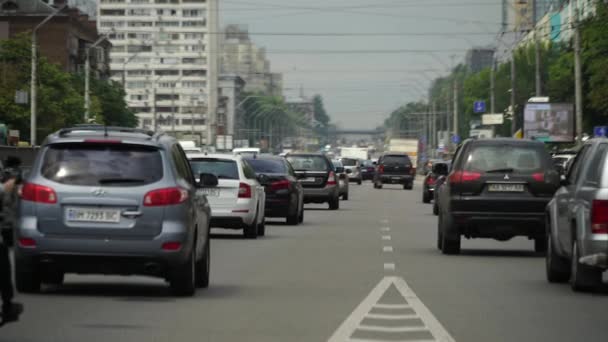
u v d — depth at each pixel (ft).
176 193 111.86
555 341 86.99
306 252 181.88
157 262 111.24
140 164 112.16
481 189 174.29
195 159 211.41
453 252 179.93
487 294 121.08
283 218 297.94
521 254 181.06
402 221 287.89
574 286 122.72
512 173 174.29
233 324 95.40
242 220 209.26
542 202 173.58
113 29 651.66
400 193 550.77
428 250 188.75
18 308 81.97
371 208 371.15
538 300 115.44
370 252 183.32
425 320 98.68
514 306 110.22
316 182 350.84
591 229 114.93
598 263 114.42
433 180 415.23
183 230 111.75
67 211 110.73
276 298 115.75
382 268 153.58
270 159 264.11
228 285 128.88
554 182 174.29
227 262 161.68
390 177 631.97
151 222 110.93
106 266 111.24
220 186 209.15
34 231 110.52
